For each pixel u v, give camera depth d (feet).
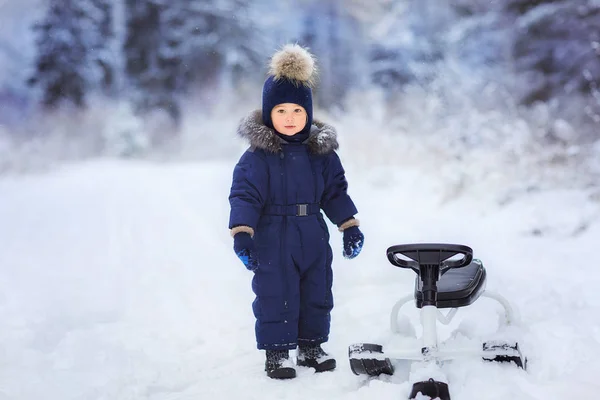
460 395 9.37
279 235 12.50
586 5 51.49
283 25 124.88
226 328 15.92
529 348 10.93
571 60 50.83
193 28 106.83
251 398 10.69
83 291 19.93
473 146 34.40
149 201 39.24
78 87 101.04
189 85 105.29
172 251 25.62
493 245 24.07
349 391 10.71
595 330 13.55
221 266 22.99
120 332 15.78
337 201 13.01
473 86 46.91
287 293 12.43
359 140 43.29
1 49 127.34
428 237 25.61
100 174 58.13
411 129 46.80
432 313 9.82
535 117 34.99
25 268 23.27
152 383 11.91
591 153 30.78
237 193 12.19
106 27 105.19
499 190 30.35
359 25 118.83
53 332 15.58
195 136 93.71
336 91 98.58
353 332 14.70
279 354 12.29
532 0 54.90
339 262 22.33
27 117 91.30
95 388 11.57
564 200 28.25
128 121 90.12
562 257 21.91
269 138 12.50
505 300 11.62
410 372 10.34
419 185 35.55
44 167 62.13
